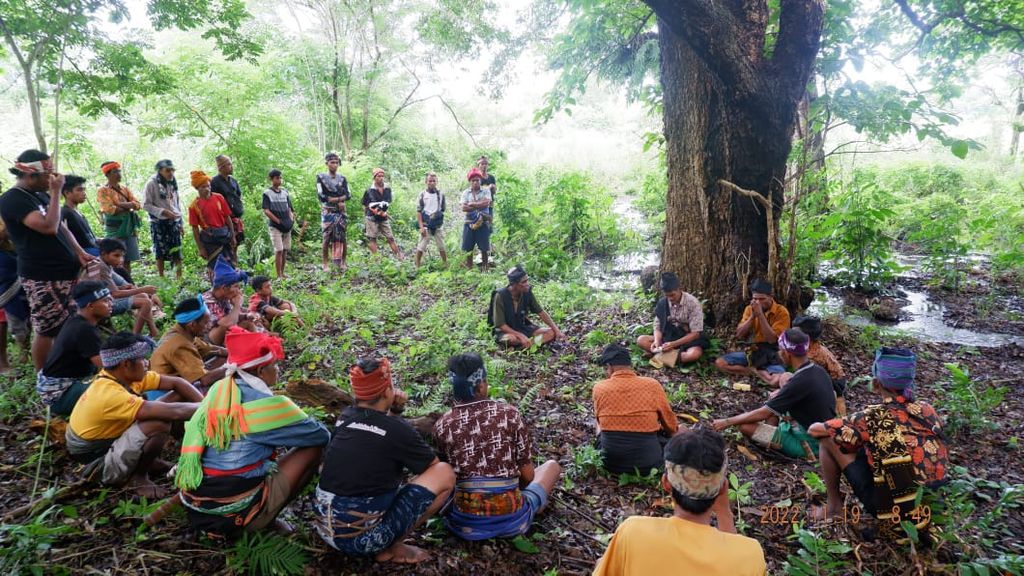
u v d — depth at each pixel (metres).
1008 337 8.09
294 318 6.58
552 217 12.47
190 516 3.17
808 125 7.61
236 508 3.08
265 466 3.18
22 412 4.57
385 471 3.13
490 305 7.00
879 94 6.89
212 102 12.42
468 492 3.43
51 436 4.04
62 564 3.08
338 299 7.96
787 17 6.30
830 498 3.88
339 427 3.21
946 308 9.31
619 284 9.92
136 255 8.27
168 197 8.45
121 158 13.23
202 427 3.11
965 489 3.83
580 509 3.97
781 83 6.41
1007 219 12.07
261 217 11.15
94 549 3.21
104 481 3.60
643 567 2.12
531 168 22.25
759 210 6.88
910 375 3.50
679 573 2.09
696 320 6.36
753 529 3.82
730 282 6.94
